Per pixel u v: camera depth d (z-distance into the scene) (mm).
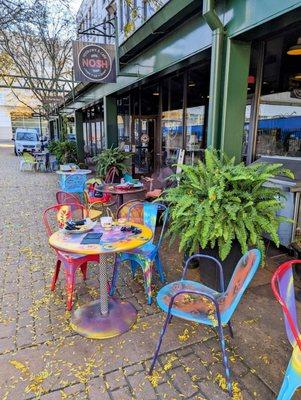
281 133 4773
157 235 4223
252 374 1931
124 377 1917
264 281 3098
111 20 6871
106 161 7852
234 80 3307
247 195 2660
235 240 2689
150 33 4633
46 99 15375
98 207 5684
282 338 2264
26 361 2037
